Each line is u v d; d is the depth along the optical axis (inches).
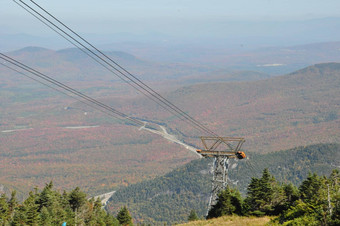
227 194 2910.9
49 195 4490.7
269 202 3097.9
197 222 2642.7
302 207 2028.8
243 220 2428.6
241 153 2689.5
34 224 3796.8
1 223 4030.5
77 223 4296.3
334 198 1841.8
